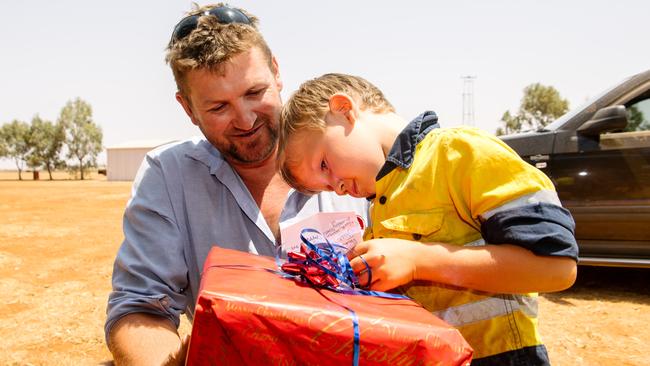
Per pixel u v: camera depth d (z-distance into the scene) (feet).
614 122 11.87
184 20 4.94
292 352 2.44
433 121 4.18
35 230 31.27
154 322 4.29
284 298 2.60
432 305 3.90
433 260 3.33
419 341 2.49
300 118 4.02
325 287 3.10
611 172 12.30
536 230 3.20
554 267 3.16
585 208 12.57
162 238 4.99
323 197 5.49
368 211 5.72
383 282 3.23
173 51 4.83
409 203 3.83
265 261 3.79
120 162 143.95
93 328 12.87
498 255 3.25
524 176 3.42
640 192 12.10
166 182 5.29
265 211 5.63
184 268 5.10
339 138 3.92
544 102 176.55
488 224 3.42
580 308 12.60
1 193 75.51
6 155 186.80
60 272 19.15
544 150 12.87
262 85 4.92
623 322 11.45
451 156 3.69
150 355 3.76
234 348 2.45
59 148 198.39
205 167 5.37
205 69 4.63
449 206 3.76
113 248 24.54
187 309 5.57
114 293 4.67
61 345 11.76
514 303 3.78
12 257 22.03
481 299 3.77
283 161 4.28
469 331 3.75
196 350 2.46
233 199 5.33
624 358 9.61
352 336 2.45
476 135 3.73
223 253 3.93
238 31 4.77
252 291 2.65
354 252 3.51
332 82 4.26
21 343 11.87
